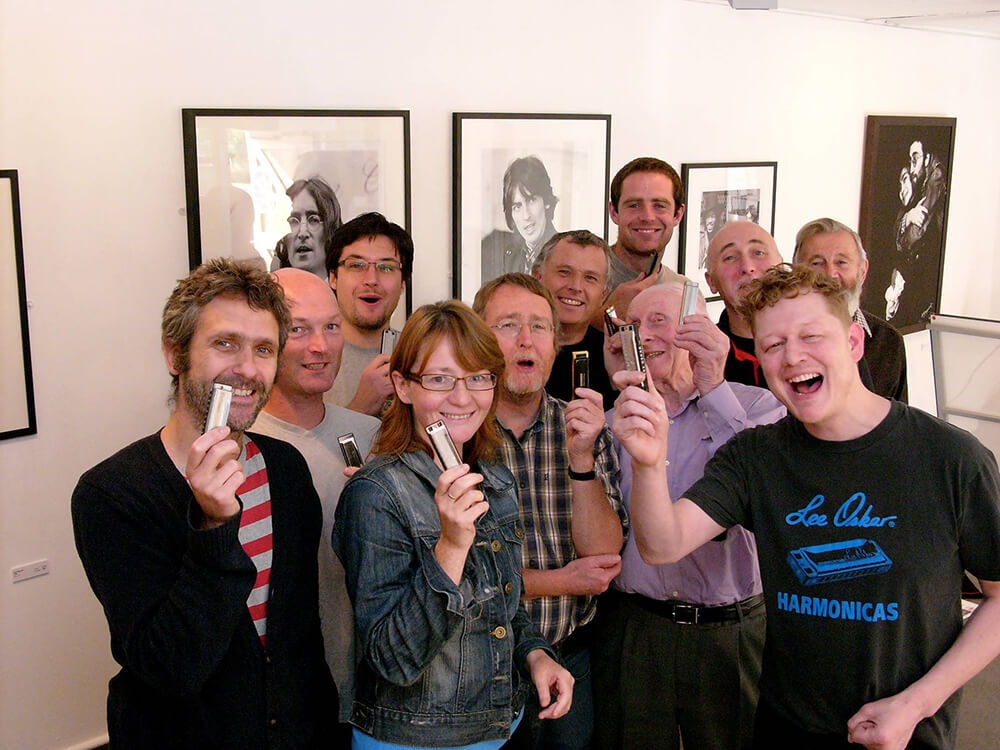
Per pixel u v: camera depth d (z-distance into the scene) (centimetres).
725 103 441
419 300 344
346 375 282
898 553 154
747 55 445
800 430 165
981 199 632
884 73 528
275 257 299
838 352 154
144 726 145
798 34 469
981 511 152
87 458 268
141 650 133
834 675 160
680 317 213
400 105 325
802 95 480
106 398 270
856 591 157
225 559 133
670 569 209
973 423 379
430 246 344
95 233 262
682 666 211
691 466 215
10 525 255
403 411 163
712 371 210
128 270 270
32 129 247
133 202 268
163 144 272
